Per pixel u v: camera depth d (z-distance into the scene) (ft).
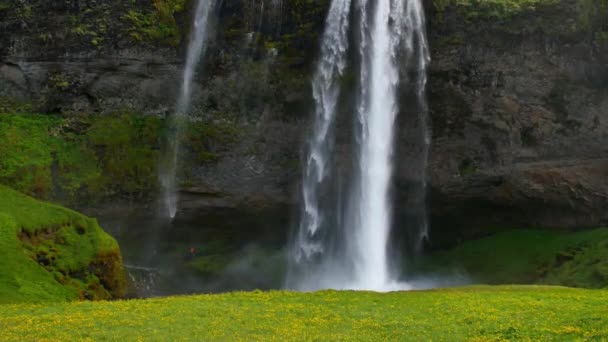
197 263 120.47
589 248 111.75
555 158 120.47
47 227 91.71
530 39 117.50
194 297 71.00
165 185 119.03
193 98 121.08
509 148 121.08
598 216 120.78
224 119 121.70
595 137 118.73
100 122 119.14
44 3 119.14
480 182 121.90
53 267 85.46
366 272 123.85
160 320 57.00
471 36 118.01
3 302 70.38
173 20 119.03
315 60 121.29
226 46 120.47
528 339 49.08
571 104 118.83
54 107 119.75
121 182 116.78
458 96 120.06
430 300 67.92
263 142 122.42
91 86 119.55
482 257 121.70
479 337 50.75
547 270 113.09
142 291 113.80
